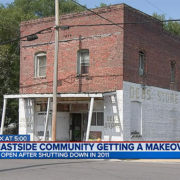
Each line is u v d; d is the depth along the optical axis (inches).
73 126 860.0
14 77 1097.4
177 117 953.5
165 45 917.2
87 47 805.9
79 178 399.2
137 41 804.6
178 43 979.9
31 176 411.8
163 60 906.1
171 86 936.3
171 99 931.3
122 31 757.3
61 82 837.8
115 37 765.9
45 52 875.4
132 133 787.4
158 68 884.0
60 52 845.8
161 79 895.1
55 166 504.1
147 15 842.8
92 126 797.2
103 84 775.7
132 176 418.3
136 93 793.6
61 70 840.9
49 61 862.5
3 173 435.5
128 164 546.6
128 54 771.4
